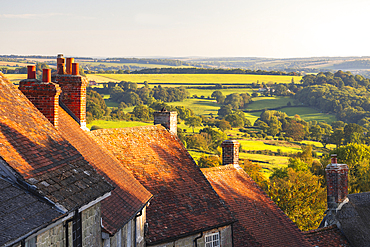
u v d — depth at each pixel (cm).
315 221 4359
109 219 1370
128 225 1588
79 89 2017
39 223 858
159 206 2075
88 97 16675
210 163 9688
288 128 17438
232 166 3145
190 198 2236
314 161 8919
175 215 2080
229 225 2269
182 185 2288
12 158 983
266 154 14238
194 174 2430
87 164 1248
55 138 1230
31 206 895
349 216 2831
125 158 2212
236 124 18950
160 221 1997
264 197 2994
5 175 951
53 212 927
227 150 3194
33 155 1065
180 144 2594
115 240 1421
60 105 2017
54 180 1033
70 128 1833
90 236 1186
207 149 14075
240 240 2536
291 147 15512
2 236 754
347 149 8025
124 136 2344
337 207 2869
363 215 2841
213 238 2188
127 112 18588
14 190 912
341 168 2872
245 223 2666
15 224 809
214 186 2842
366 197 2964
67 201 992
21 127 1136
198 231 2064
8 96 1222
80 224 1112
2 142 1009
